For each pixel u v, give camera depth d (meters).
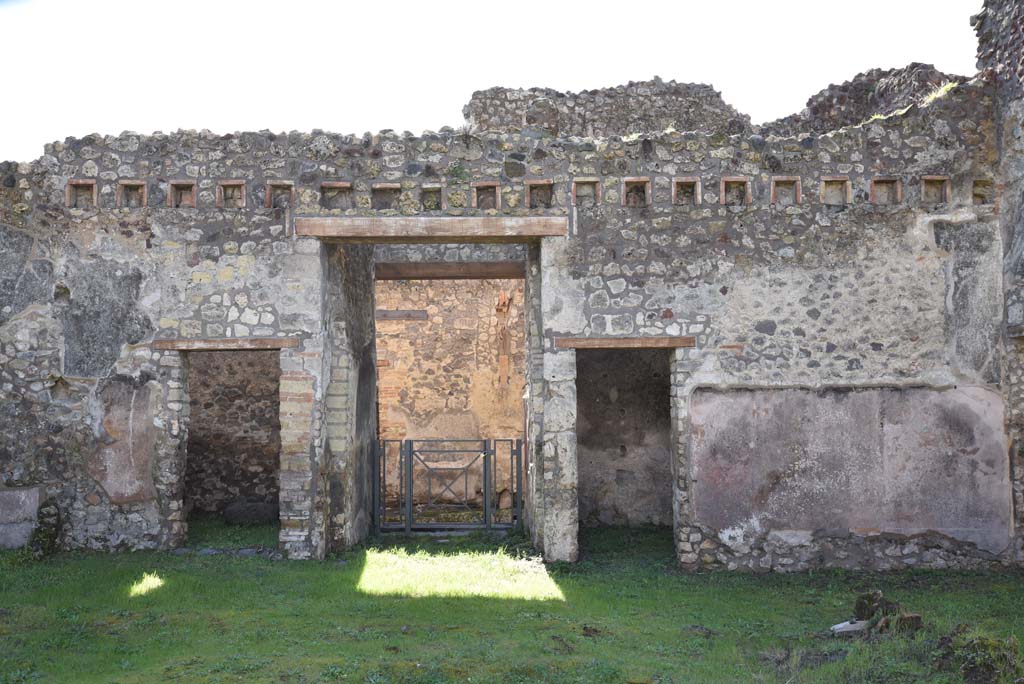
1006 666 4.59
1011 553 7.85
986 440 7.90
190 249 8.12
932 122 8.03
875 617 5.76
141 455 8.14
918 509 7.87
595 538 9.52
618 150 8.09
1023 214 7.67
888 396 7.93
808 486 7.90
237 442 11.21
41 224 8.20
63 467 8.16
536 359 8.62
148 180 8.15
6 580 6.91
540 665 4.98
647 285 8.02
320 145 8.14
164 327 8.11
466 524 9.97
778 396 7.94
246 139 8.16
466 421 14.15
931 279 7.98
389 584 7.05
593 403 10.53
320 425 8.17
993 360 7.94
